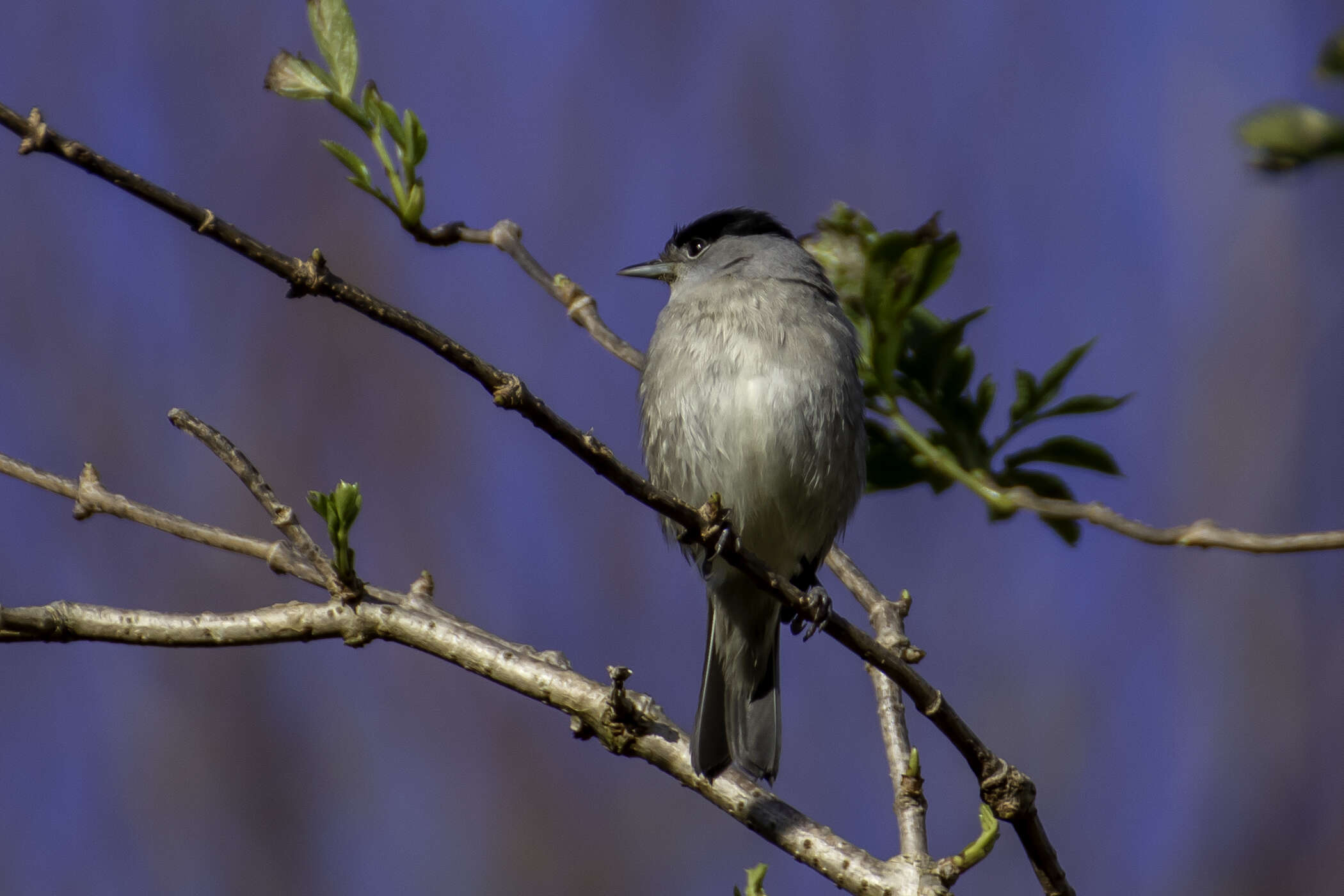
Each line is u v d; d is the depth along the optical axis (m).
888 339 8.68
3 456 7.70
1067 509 8.07
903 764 8.34
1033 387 8.78
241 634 7.45
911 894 7.05
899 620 9.11
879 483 9.15
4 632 7.12
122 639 7.33
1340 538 7.07
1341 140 5.88
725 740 8.23
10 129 5.68
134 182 5.82
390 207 8.42
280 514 7.47
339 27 7.91
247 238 6.04
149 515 7.62
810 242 9.37
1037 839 7.11
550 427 6.76
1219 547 7.23
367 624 7.56
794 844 7.36
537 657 7.75
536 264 10.35
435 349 6.39
